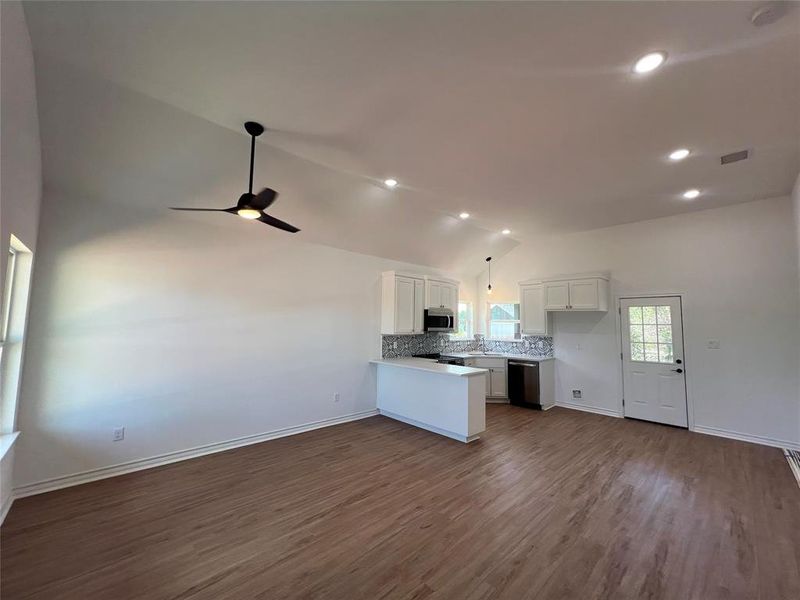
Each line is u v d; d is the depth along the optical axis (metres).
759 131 2.73
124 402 3.34
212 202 3.63
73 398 3.08
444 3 1.62
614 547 2.27
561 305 5.80
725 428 4.46
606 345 5.55
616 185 3.85
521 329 6.32
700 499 2.88
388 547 2.27
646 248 5.20
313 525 2.52
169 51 1.98
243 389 4.16
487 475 3.35
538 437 4.46
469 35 1.81
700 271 4.73
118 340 3.33
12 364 2.68
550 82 2.18
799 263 3.91
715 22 1.71
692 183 3.79
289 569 2.06
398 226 5.01
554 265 6.26
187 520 2.57
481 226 5.59
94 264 3.22
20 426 2.83
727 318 4.50
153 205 3.51
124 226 3.40
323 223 4.51
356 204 4.29
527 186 3.91
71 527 2.46
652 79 2.14
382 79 2.18
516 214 4.93
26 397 2.86
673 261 4.95
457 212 4.85
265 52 1.97
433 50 1.93
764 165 3.34
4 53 1.49
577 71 2.08
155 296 3.56
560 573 2.03
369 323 5.57
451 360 6.25
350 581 1.97
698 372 4.70
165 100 2.45
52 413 2.98
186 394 3.73
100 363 3.22
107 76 2.22
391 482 3.20
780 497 2.91
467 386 4.27
